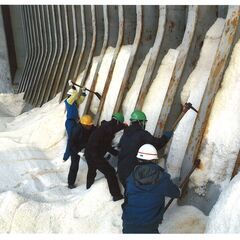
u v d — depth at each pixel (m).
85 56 8.13
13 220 3.93
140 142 3.71
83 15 7.93
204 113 3.78
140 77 5.54
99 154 4.14
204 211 3.54
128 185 3.06
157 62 5.04
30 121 7.99
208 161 3.68
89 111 6.66
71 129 5.18
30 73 13.18
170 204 3.80
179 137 4.20
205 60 4.42
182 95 4.46
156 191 2.96
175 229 3.45
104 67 6.65
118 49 6.28
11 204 4.06
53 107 8.56
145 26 5.61
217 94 3.77
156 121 4.72
